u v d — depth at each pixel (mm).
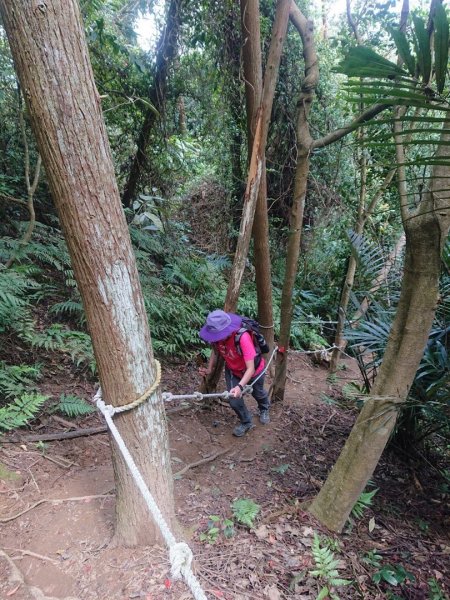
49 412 3541
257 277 4453
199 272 6988
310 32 3938
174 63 6070
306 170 4117
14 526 2383
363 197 5820
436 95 1201
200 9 5266
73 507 2584
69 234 1726
